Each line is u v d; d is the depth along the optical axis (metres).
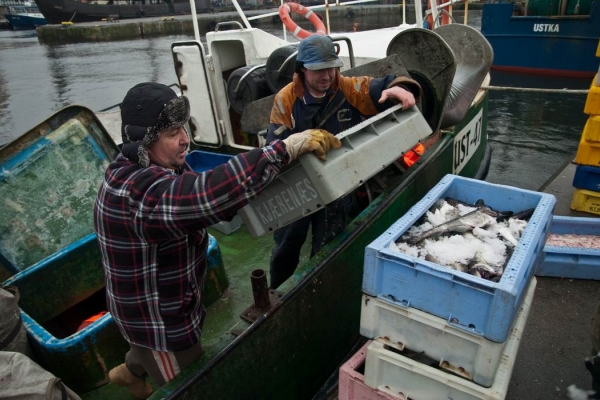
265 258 2.95
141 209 1.27
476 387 1.55
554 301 2.87
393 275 1.62
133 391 1.90
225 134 3.79
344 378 1.89
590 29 10.33
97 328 1.97
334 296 2.21
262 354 1.81
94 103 13.55
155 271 1.42
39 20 38.88
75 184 2.75
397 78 2.26
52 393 1.44
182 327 1.52
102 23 32.50
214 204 1.25
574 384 2.30
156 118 1.30
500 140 7.47
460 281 1.46
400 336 1.70
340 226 2.41
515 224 1.91
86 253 2.46
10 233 2.48
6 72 18.36
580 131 7.75
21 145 2.62
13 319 1.79
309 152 1.58
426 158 3.01
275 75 3.13
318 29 3.81
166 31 32.22
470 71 3.12
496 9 11.73
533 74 11.59
